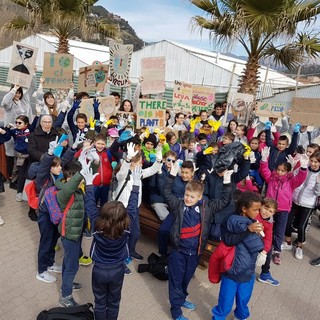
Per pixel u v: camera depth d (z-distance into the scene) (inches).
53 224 148.5
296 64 424.5
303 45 386.3
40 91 274.4
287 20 334.3
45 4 453.4
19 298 144.1
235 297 136.8
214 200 143.4
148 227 198.4
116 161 191.0
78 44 1042.7
